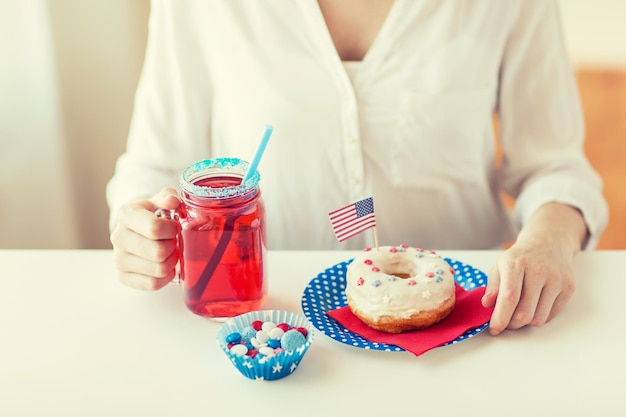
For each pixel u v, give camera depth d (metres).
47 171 2.09
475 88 1.45
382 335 1.02
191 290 1.05
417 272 1.09
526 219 1.35
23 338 1.05
